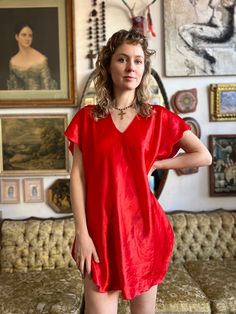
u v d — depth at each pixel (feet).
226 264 7.34
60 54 7.98
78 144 3.94
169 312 5.81
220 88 8.15
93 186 3.81
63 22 7.95
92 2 7.96
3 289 6.39
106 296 3.91
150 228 3.89
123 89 3.84
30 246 7.52
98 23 7.98
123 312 5.76
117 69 3.76
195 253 7.72
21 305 5.81
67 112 8.16
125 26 8.01
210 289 6.25
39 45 7.97
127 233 3.80
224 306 5.85
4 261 7.43
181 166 4.00
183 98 8.16
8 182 8.25
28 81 8.00
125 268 3.75
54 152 8.18
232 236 7.79
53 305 5.78
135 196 3.85
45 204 8.34
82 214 3.82
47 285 6.51
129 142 3.79
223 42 8.07
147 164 3.90
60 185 8.26
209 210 8.41
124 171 3.80
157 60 8.13
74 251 3.89
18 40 7.95
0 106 7.97
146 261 3.91
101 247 3.77
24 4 7.91
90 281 3.87
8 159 8.17
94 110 3.95
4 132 8.14
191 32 8.02
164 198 8.40
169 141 4.01
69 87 7.98
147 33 8.06
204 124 8.31
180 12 7.99
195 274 6.94
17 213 8.32
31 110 8.14
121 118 3.90
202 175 8.39
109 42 3.89
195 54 8.06
